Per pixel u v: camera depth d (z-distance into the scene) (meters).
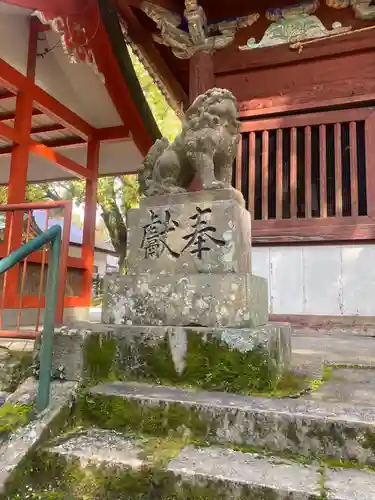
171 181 3.55
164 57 9.82
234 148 3.61
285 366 3.03
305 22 7.91
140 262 3.38
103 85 7.70
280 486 1.68
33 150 7.00
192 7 7.80
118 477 1.94
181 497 1.81
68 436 2.34
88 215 8.83
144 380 2.78
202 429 2.21
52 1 6.09
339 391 2.53
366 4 7.42
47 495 2.00
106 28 7.21
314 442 1.99
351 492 1.62
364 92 7.40
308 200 7.35
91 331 2.82
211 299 2.92
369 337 5.89
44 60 7.33
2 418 2.42
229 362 2.61
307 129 7.59
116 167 10.38
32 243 2.46
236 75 8.21
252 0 8.05
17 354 3.13
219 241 3.11
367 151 7.18
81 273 8.66
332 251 7.11
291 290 7.21
